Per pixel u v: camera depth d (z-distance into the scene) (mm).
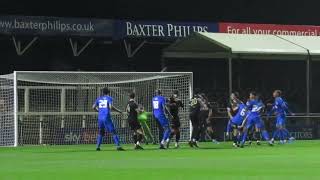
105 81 79125
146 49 100062
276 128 76000
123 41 96500
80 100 78250
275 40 91688
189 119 76125
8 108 74938
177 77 81625
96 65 97375
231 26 100000
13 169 40875
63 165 44031
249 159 49156
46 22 90875
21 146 72500
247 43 88312
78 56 96125
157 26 96750
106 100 63344
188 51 92188
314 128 87000
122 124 78375
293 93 107750
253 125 70438
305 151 59625
